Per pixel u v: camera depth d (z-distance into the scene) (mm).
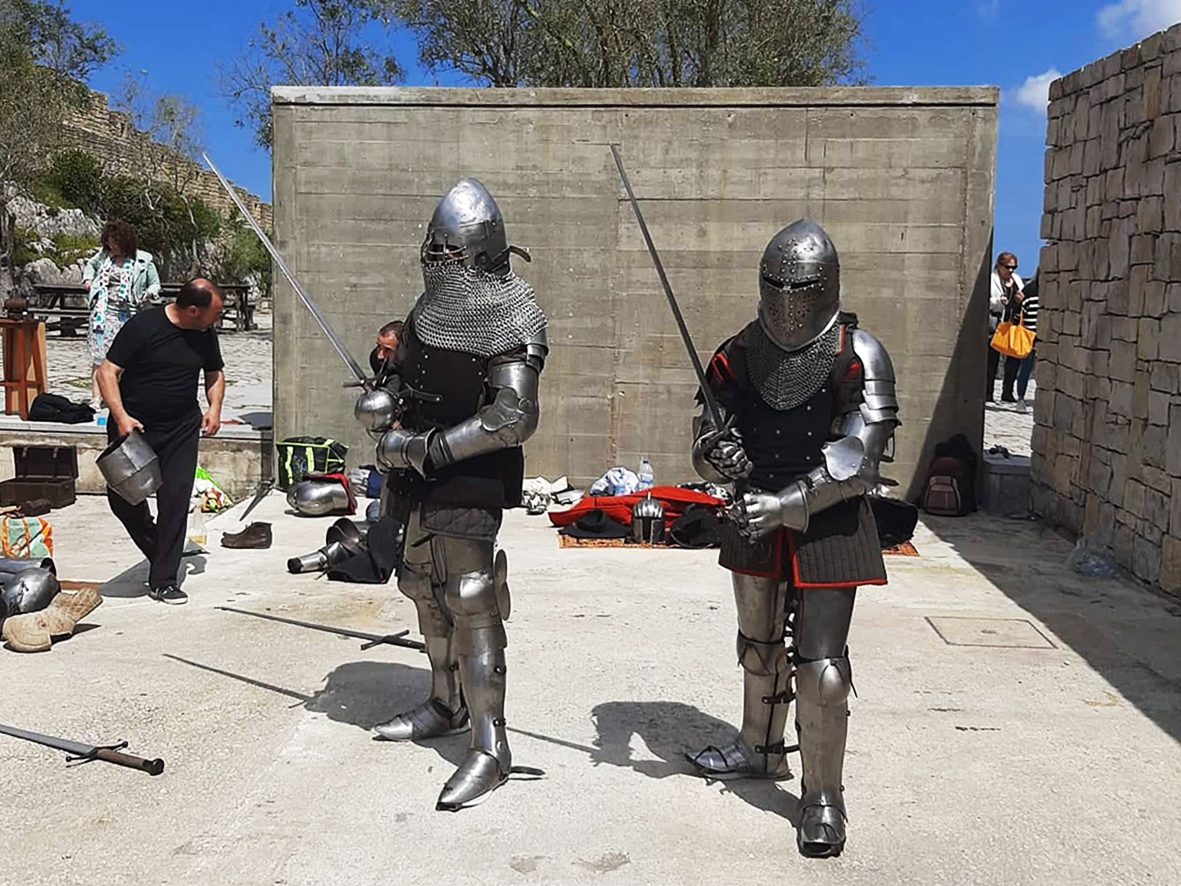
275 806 3861
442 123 9758
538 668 5328
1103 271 7867
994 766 4277
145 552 6535
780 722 4047
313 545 8016
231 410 12836
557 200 9719
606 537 8195
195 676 5152
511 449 4062
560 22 20734
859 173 9469
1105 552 7531
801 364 3549
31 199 33969
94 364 10984
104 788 3982
